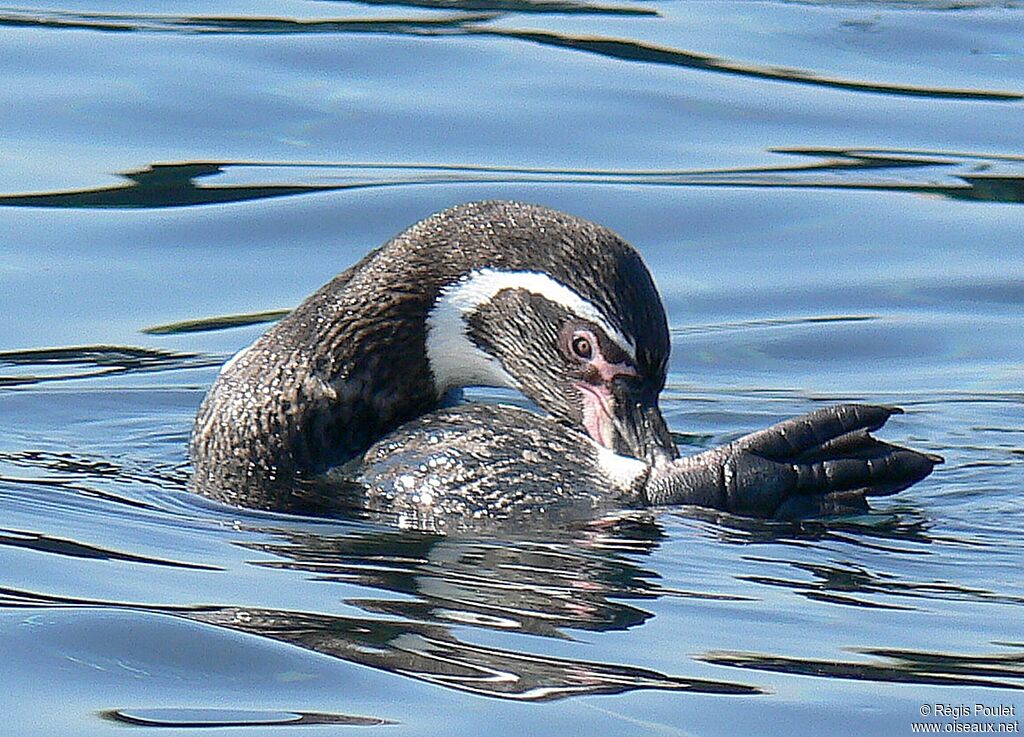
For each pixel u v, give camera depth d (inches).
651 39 936.9
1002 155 815.1
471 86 861.8
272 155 789.2
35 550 429.1
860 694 349.4
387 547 440.5
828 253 721.6
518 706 343.3
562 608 395.2
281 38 918.4
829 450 454.3
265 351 525.7
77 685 352.5
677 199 756.6
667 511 454.9
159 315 661.3
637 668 360.5
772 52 927.7
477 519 465.4
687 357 635.5
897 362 629.9
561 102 847.7
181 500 484.4
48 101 830.5
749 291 691.4
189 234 722.8
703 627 382.6
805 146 818.2
